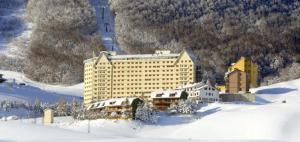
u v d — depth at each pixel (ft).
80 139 505.66
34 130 548.72
